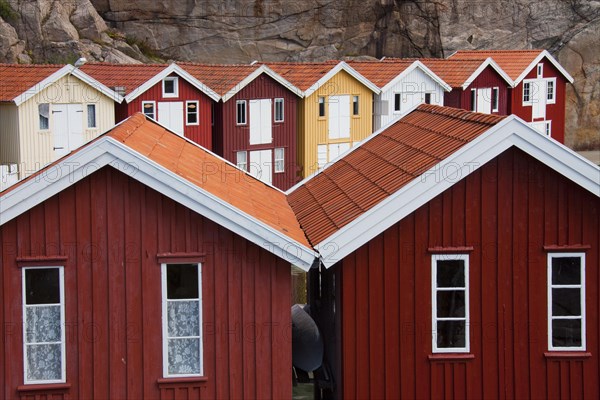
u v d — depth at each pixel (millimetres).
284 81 63219
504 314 20109
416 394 19969
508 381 20078
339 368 20484
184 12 82750
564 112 76375
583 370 20141
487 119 20688
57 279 19016
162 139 24078
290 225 21344
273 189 26844
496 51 74438
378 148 25328
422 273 19953
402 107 66438
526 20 85625
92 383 19000
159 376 19109
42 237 18797
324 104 64625
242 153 62531
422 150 21953
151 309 19062
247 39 83750
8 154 55812
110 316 19000
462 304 20109
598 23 83812
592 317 20156
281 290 19281
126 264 18984
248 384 19266
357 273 19875
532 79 73125
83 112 56969
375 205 19516
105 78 59938
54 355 19062
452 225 19938
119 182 18922
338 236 19391
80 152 18375
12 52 71500
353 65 68125
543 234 20047
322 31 85062
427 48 85750
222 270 19172
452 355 19969
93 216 18891
